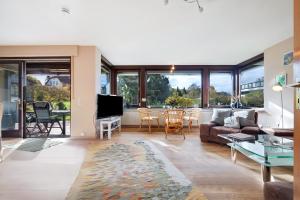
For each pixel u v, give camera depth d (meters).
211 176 2.97
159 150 4.44
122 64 8.09
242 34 4.64
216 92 8.31
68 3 3.19
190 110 7.64
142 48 5.79
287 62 4.89
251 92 7.09
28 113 6.89
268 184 1.70
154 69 8.30
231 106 7.59
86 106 5.57
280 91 5.07
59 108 8.58
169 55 6.62
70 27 4.21
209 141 5.25
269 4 3.27
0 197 2.34
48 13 3.54
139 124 8.14
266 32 4.51
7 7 3.32
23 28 4.26
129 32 4.52
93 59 5.55
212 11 3.51
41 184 2.69
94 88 5.57
